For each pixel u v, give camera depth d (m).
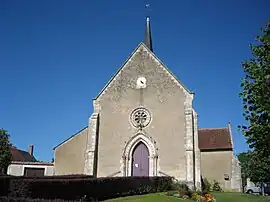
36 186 15.02
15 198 11.45
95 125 30.56
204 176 34.09
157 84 30.86
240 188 32.84
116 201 18.86
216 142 36.38
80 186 17.70
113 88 31.77
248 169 48.38
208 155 34.91
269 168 40.56
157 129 29.50
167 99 30.14
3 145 35.31
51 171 37.75
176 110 29.59
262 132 12.62
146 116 30.19
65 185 16.64
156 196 21.73
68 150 30.95
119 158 29.53
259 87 12.48
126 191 22.12
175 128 29.08
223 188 33.22
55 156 30.94
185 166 27.78
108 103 31.39
